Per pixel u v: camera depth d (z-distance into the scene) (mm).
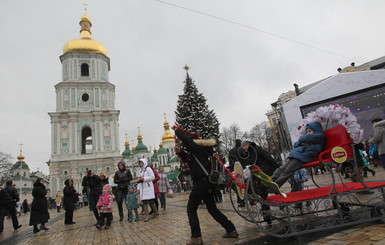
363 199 5906
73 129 45375
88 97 47812
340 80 21344
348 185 4609
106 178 9398
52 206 37656
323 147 4477
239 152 5703
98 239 5699
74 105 46562
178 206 11891
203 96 22547
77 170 43781
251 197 4133
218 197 11055
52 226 9820
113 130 46750
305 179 6496
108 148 45719
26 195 55062
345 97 21031
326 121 4695
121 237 5582
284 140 24484
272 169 5445
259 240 3781
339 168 4934
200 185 4039
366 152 16312
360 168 5828
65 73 48688
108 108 48125
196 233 3910
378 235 3211
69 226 9133
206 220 6324
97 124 46375
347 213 4281
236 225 5156
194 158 4180
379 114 19547
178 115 22172
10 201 9727
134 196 8250
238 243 3744
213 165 4062
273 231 4156
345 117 4305
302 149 4316
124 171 8891
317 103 22141
